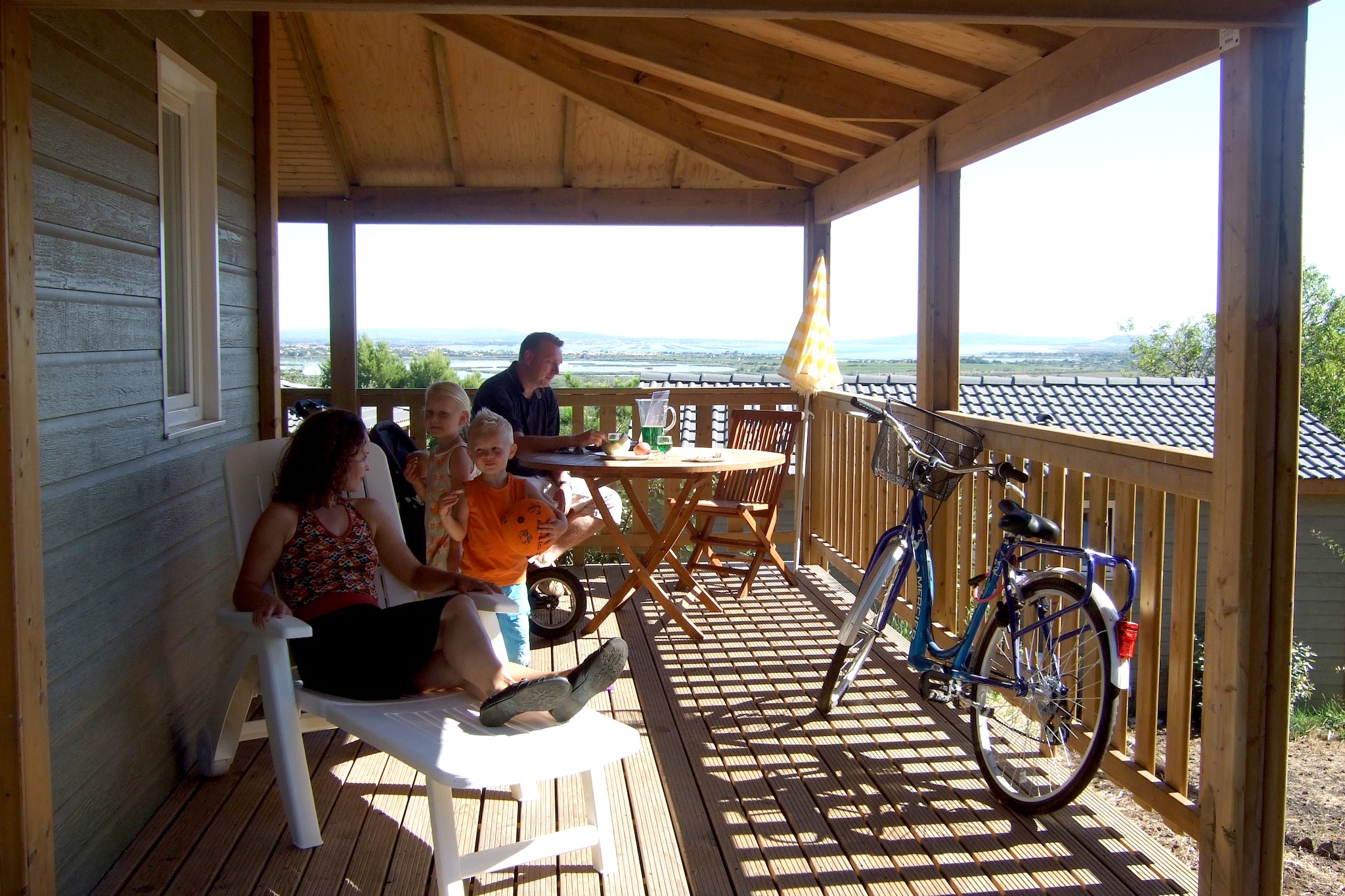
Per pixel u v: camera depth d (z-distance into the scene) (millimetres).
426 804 3096
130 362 2867
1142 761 3098
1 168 2020
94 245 2619
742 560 6676
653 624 5281
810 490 6879
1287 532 2486
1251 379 2453
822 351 6328
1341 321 26750
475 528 3652
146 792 2965
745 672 4461
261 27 4125
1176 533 2936
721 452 5160
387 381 16578
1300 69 2406
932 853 2824
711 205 6891
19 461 2082
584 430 6711
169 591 3180
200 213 3605
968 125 4320
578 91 5633
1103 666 2861
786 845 2865
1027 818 3043
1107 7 2361
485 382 5016
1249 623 2488
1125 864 2768
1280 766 2508
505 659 3398
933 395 4730
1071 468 3480
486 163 6645
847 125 5062
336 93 5980
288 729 2816
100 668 2645
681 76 4891
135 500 2902
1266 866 2533
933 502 4723
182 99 3521
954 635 4492
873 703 4062
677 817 3033
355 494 3520
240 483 3268
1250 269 2436
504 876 2691
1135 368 32594
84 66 2559
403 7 2215
